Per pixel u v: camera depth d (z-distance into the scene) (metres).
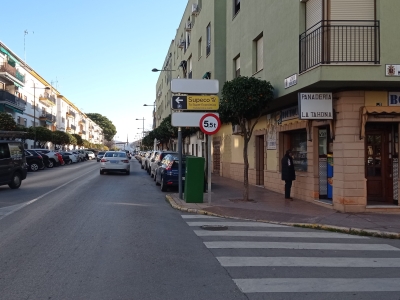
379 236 9.54
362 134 12.02
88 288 5.55
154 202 14.65
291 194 15.98
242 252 7.71
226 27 22.84
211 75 24.94
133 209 12.68
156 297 5.26
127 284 5.73
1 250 7.49
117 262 6.81
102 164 28.20
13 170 17.97
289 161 14.74
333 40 11.68
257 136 20.11
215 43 24.25
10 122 33.72
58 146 70.69
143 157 39.06
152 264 6.75
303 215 11.80
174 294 5.38
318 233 9.85
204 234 9.30
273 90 14.71
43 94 65.31
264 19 15.95
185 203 13.87
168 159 18.45
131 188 19.28
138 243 8.20
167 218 11.39
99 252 7.42
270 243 8.55
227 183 21.62
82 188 18.80
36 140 48.88
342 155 12.20
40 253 7.30
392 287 5.80
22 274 6.12
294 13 13.12
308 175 14.40
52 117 69.06
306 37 12.56
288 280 6.05
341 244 8.66
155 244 8.16
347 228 10.04
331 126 12.58
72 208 12.60
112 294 5.34
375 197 13.01
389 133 12.98
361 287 5.79
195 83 14.24
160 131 39.91
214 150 30.17
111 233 9.07
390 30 11.41
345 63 11.39
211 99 14.24
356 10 11.82
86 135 119.81
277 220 11.17
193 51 31.62
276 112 17.19
